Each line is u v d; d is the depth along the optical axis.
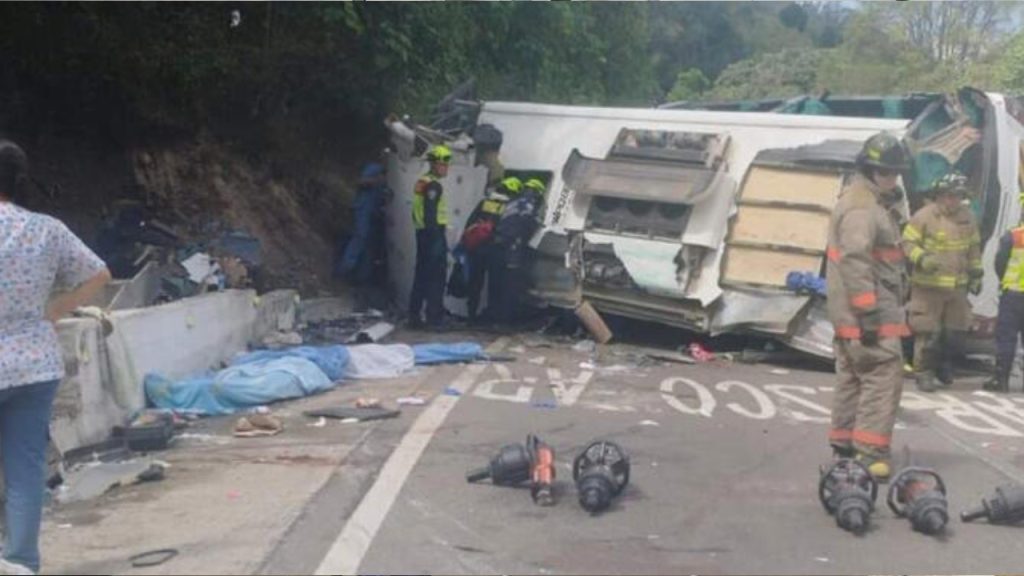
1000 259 12.24
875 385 8.02
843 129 13.26
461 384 11.21
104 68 13.58
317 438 8.89
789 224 13.12
